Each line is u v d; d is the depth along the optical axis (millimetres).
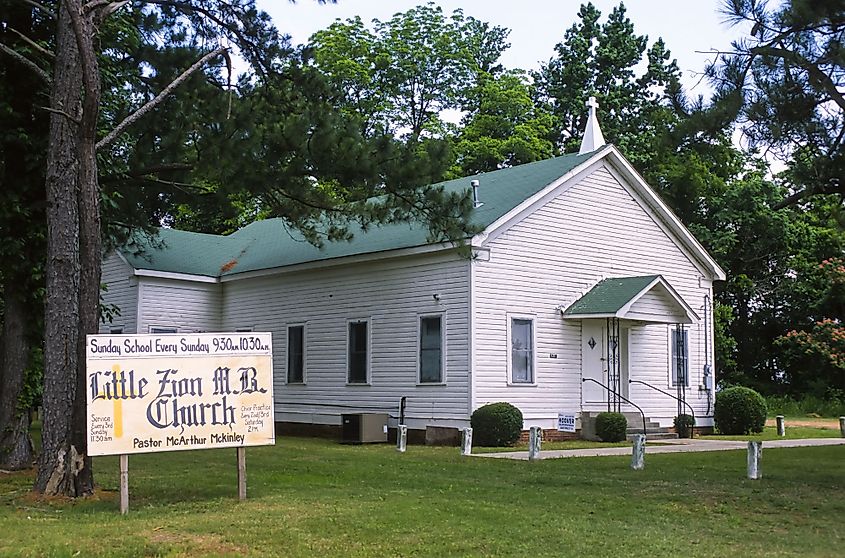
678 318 26031
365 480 15258
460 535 10344
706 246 43781
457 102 52000
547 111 54031
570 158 26984
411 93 51375
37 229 17422
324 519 11219
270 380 13078
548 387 24469
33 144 17078
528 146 47906
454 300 23516
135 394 12211
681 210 44312
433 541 10047
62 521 11273
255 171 19344
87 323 13242
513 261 24000
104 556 9336
